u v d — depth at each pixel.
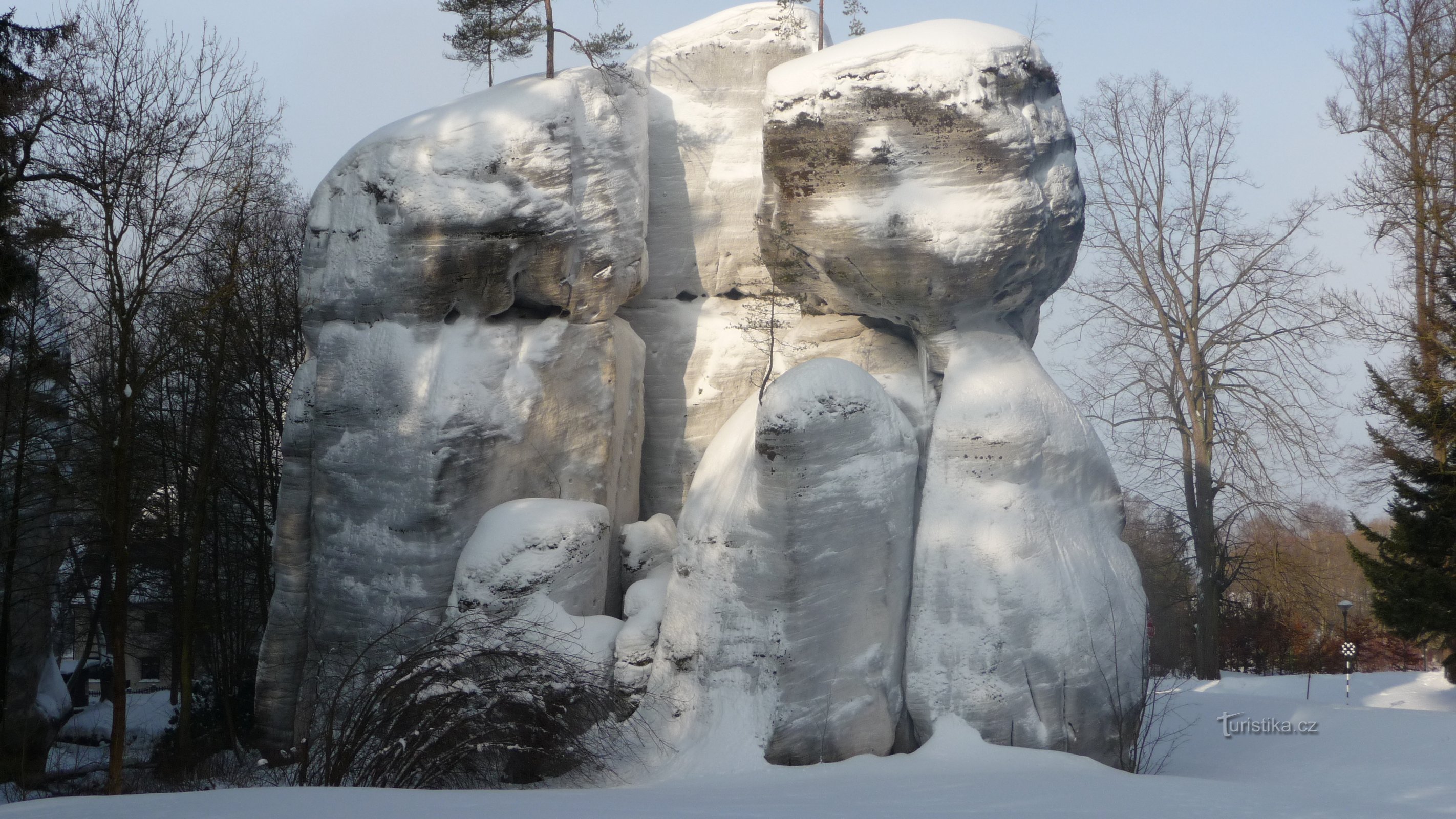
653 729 14.10
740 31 18.50
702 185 18.31
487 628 12.99
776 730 13.53
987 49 15.15
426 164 15.86
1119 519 15.70
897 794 10.40
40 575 20.94
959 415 14.87
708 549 14.45
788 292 16.61
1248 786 11.12
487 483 15.82
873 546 14.04
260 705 17.34
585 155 16.34
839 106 15.16
